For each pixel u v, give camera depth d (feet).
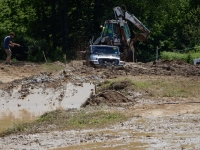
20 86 89.45
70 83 90.94
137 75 99.35
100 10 193.36
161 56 166.30
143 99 69.15
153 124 51.13
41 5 193.98
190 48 182.50
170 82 83.87
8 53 127.54
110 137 45.57
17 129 51.37
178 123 51.29
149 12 193.88
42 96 79.41
